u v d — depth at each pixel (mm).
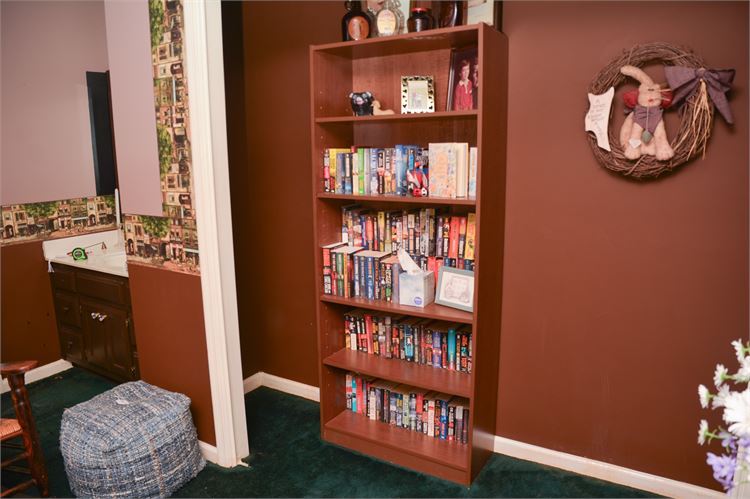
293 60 2887
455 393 2350
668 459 2277
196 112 2285
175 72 2340
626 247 2217
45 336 3596
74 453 2246
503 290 2510
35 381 3531
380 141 2713
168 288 2594
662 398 2246
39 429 2934
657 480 2301
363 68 2689
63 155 3549
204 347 2508
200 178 2322
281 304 3221
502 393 2607
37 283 3523
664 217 2127
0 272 3338
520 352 2521
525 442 2594
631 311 2248
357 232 2719
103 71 3697
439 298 2490
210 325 2443
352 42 2363
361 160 2529
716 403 1021
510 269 2477
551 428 2514
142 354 2812
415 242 2574
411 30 2334
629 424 2336
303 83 2871
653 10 2033
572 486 2383
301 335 3189
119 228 3854
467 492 2369
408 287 2494
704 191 2045
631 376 2293
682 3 1983
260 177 3125
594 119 2137
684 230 2102
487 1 2236
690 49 1964
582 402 2418
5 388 3365
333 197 2566
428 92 2451
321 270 2689
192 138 2307
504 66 2281
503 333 2547
